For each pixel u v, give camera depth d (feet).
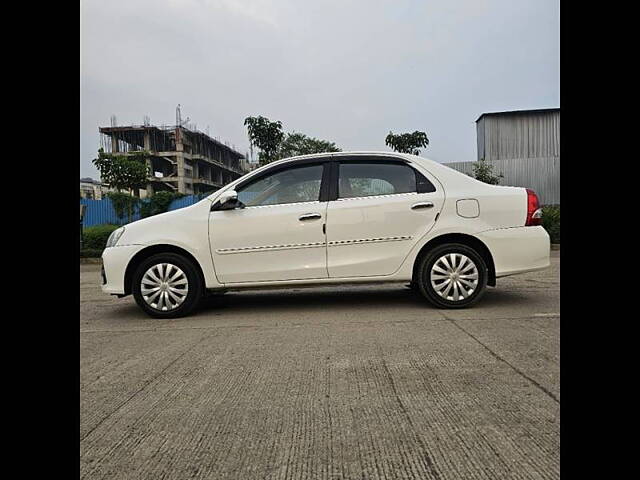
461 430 8.77
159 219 18.54
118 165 76.43
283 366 12.42
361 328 15.84
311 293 22.91
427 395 10.32
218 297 22.59
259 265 18.12
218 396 10.63
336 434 8.77
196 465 7.89
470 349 13.24
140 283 18.30
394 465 7.72
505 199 18.10
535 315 16.89
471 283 17.94
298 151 82.48
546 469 7.49
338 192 18.42
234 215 18.22
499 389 10.49
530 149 97.91
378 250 18.03
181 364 12.85
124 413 9.85
